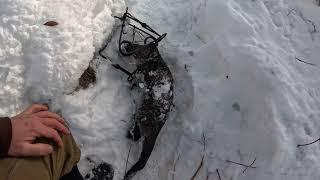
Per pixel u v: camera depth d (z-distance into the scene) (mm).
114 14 1896
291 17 2029
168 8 2004
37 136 1512
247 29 1881
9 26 1626
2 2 1648
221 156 1791
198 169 1790
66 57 1656
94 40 1785
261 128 1762
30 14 1652
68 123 1706
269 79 1788
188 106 1836
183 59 1885
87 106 1739
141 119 1775
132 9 1966
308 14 2059
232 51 1841
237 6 1941
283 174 1738
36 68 1641
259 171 1745
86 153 1726
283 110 1786
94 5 1827
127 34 1894
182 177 1791
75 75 1693
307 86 1880
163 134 1823
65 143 1581
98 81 1792
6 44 1612
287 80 1828
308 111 1830
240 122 1808
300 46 1979
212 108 1825
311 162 1763
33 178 1429
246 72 1815
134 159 1791
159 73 1814
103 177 1716
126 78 1849
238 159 1780
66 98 1700
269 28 1954
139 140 1793
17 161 1445
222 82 1842
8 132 1449
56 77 1648
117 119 1784
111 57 1847
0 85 1601
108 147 1760
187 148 1810
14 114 1631
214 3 1925
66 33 1668
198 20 1947
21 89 1646
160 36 1847
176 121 1837
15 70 1623
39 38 1647
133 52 1829
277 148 1726
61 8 1713
